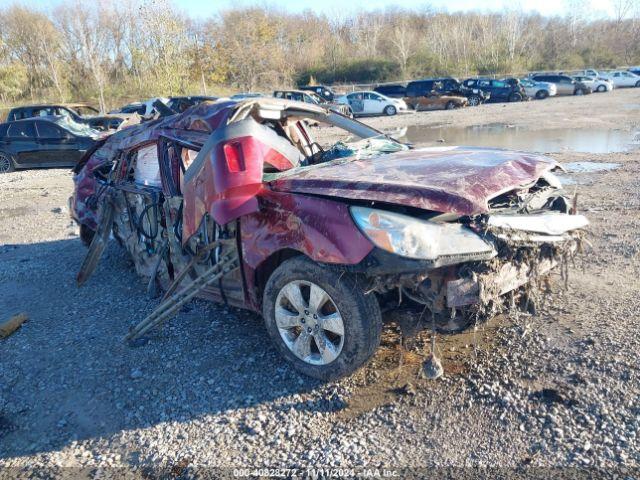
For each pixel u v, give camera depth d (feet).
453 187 10.53
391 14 223.92
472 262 10.05
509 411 10.04
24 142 50.19
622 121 63.87
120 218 18.04
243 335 13.84
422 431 9.84
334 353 11.03
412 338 12.44
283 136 16.92
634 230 19.77
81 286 18.71
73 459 10.03
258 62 156.04
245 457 9.63
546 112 82.69
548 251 11.22
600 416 9.67
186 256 14.66
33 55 147.95
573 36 205.05
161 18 129.29
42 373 13.03
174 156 14.96
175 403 11.34
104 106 127.34
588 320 12.89
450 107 106.22
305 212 10.99
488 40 185.47
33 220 30.01
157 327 14.57
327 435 9.98
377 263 9.84
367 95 99.45
